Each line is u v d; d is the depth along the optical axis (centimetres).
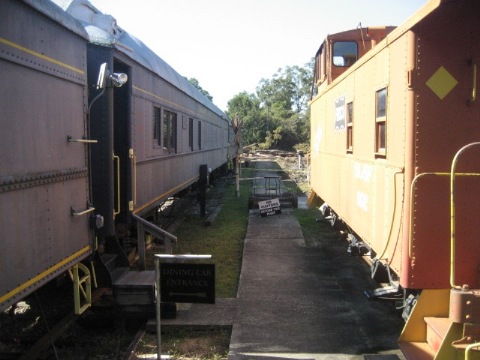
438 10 402
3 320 532
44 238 379
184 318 554
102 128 545
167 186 954
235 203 1579
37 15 368
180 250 901
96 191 545
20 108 343
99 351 482
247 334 511
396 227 445
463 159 414
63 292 576
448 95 412
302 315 567
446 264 416
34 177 360
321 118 1005
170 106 982
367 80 572
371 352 468
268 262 815
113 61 595
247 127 6288
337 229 959
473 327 356
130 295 530
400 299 503
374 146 533
